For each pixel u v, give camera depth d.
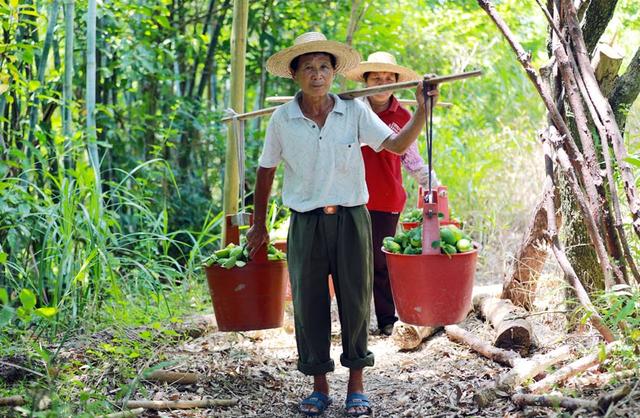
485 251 7.80
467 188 8.62
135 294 5.96
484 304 5.38
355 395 4.05
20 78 5.88
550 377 3.95
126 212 8.08
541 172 8.47
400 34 10.00
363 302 3.94
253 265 4.16
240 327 4.23
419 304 3.77
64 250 5.28
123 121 8.57
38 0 7.04
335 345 5.32
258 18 8.78
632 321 4.01
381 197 5.40
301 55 3.84
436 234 3.72
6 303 3.61
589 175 4.26
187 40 8.37
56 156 5.96
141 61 7.70
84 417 3.62
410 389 4.37
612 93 4.82
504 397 3.93
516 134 9.39
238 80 5.72
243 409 4.12
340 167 3.86
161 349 4.89
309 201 3.88
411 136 3.79
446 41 10.22
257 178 4.05
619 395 3.48
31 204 5.49
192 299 6.16
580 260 4.84
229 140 5.71
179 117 8.53
